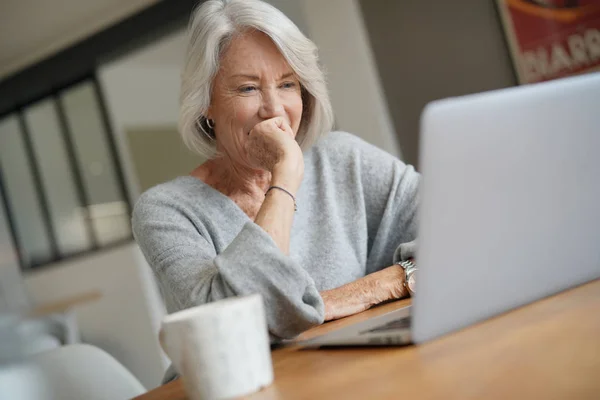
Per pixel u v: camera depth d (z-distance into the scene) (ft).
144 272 16.97
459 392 1.68
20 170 21.61
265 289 3.07
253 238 3.15
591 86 2.32
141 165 26.66
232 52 4.27
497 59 14.08
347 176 4.95
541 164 2.24
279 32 4.24
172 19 18.04
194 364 2.10
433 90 14.76
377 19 15.20
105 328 17.67
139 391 3.73
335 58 15.49
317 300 3.24
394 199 4.91
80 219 20.56
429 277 2.12
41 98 21.26
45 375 3.52
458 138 2.00
